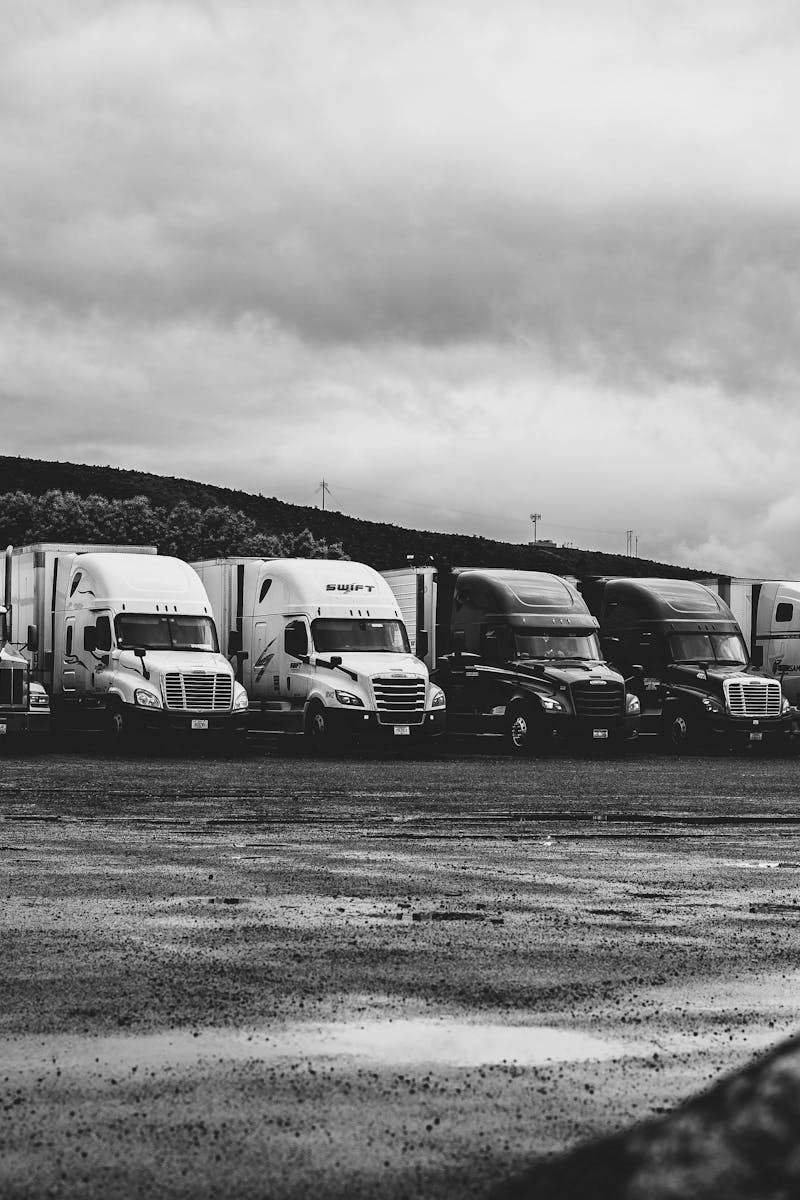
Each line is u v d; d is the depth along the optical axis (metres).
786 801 18.19
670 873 10.02
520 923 7.50
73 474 137.88
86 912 7.75
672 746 34.66
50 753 29.39
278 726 32.19
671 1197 1.10
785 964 6.28
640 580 36.25
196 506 134.88
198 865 10.19
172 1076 4.10
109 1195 2.88
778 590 37.12
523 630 32.56
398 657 31.45
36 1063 4.28
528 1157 3.20
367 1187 2.92
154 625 31.11
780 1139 1.10
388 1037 4.70
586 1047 4.57
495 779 22.33
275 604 32.38
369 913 7.81
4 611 29.86
